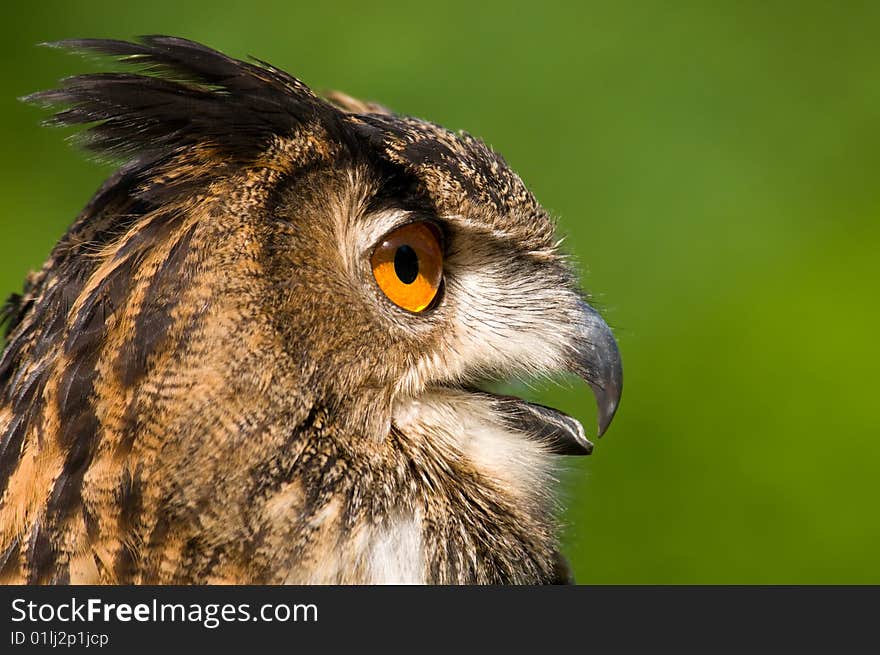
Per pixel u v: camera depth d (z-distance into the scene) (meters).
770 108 16.28
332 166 6.33
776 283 14.89
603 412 7.75
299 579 5.91
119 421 5.85
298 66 15.93
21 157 15.47
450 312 6.88
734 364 14.49
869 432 13.91
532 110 15.79
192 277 5.88
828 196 15.63
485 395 7.11
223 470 5.81
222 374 5.82
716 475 13.98
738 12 16.58
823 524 13.57
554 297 7.67
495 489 6.88
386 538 6.16
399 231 6.62
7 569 5.94
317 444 6.04
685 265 15.16
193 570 5.84
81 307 6.00
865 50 16.62
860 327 14.36
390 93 15.72
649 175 15.62
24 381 6.17
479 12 16.16
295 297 6.03
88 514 5.87
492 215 7.00
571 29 16.12
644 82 16.11
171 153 6.27
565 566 7.77
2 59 16.02
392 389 6.44
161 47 6.58
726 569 13.60
